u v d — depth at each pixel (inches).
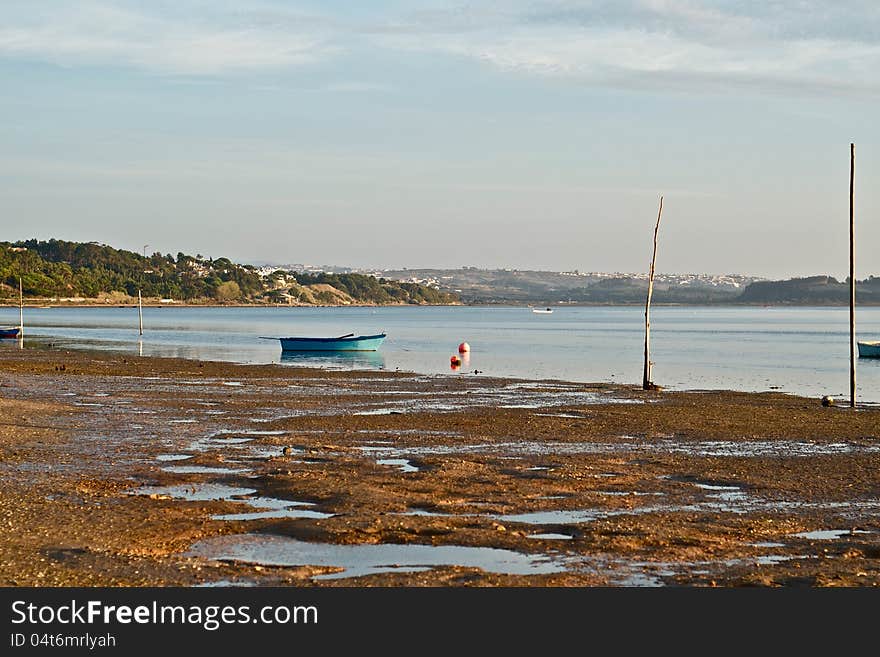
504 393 1759.4
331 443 1088.2
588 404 1573.6
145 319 7204.7
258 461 955.3
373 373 2217.0
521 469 917.2
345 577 560.7
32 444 1049.5
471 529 663.1
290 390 1777.8
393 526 669.3
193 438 1118.4
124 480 847.7
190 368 2314.2
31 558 589.9
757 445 1098.1
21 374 2062.0
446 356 3132.4
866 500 781.9
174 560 589.9
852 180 1614.2
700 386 2054.6
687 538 642.8
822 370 2539.4
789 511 737.6
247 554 605.6
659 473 901.8
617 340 4340.6
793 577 561.9
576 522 690.8
